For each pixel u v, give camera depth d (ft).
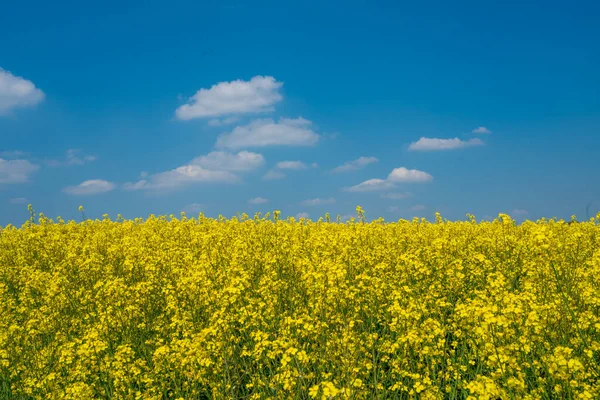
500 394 18.13
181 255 42.96
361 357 23.68
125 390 25.22
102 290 33.65
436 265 38.73
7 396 26.21
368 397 21.90
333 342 24.39
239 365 25.49
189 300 32.73
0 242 56.85
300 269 36.94
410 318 24.49
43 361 27.71
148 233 55.47
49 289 35.58
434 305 29.86
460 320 26.91
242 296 30.91
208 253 41.65
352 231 46.68
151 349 29.01
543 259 28.63
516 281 35.35
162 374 25.50
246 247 41.88
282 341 23.52
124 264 38.83
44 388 24.80
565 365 18.94
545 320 22.67
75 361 27.40
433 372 22.65
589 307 24.77
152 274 37.45
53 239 51.49
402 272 35.17
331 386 16.63
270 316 29.19
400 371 22.44
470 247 44.65
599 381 20.10
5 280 45.11
